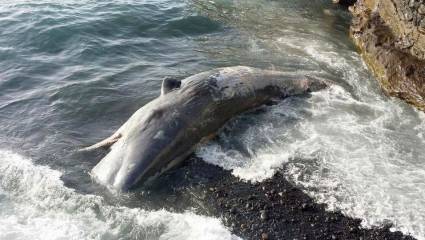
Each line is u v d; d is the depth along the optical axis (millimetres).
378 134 9727
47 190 8141
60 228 7352
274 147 9305
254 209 7926
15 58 12000
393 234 7527
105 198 8086
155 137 8727
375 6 13398
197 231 7418
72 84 11016
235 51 12852
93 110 10305
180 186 8430
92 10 14508
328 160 8992
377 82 11516
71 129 9766
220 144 9414
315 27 14617
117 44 12867
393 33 12109
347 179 8555
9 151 9047
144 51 12711
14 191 8086
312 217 7809
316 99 10773
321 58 12547
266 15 15383
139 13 14438
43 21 13555
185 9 15078
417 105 10539
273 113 10305
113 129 9805
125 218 7660
